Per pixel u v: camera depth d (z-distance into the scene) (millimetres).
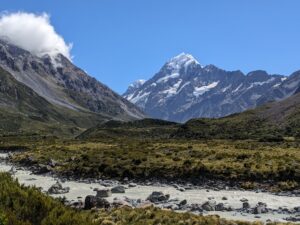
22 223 18031
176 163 65250
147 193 50312
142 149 85375
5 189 21453
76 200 39469
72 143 132125
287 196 49969
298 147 94562
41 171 70688
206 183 57844
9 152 125250
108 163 67312
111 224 26719
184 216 29469
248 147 91188
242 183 56562
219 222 28750
